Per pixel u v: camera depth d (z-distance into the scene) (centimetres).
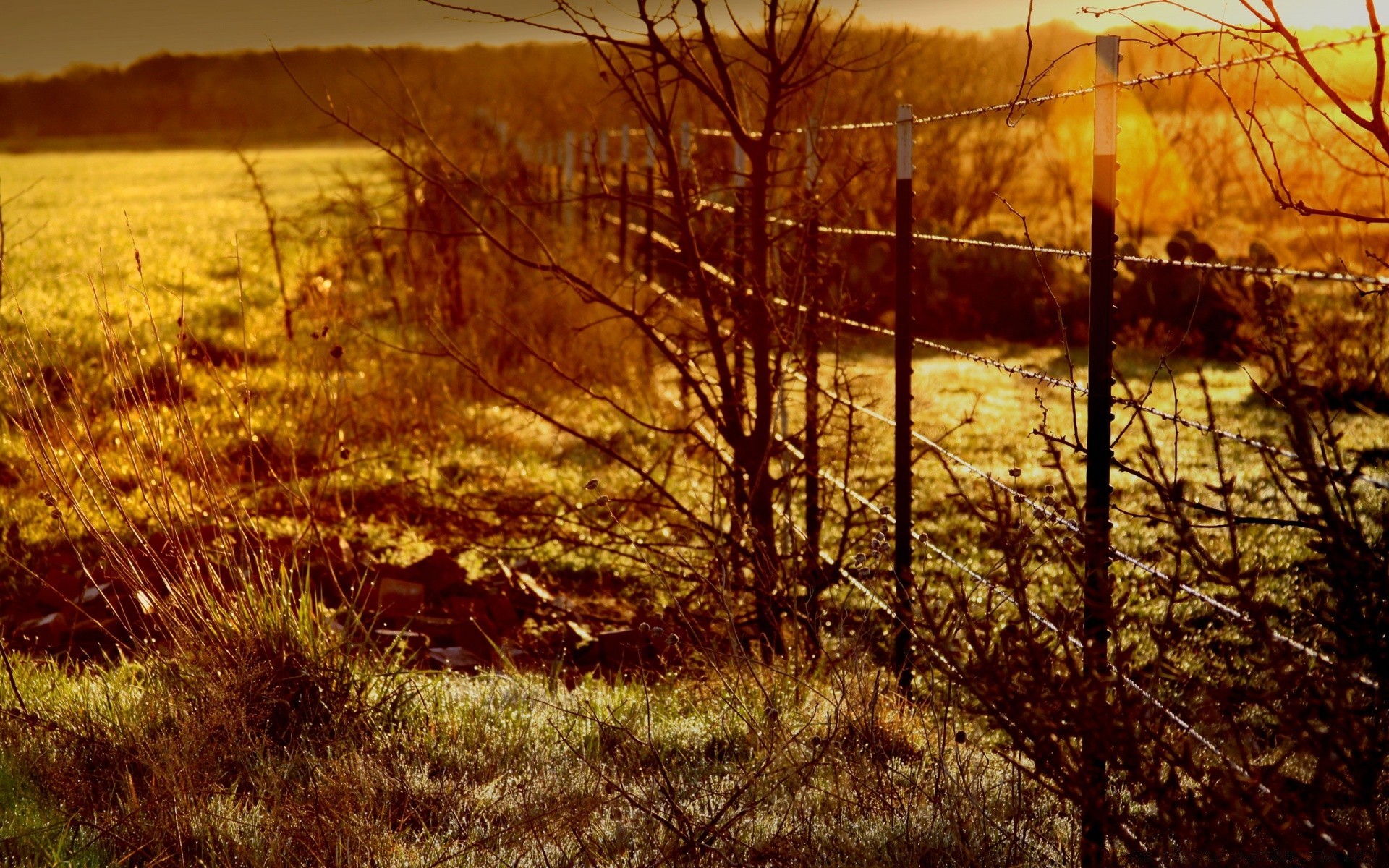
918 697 470
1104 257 312
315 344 878
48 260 2200
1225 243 2038
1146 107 2247
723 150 921
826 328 602
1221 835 253
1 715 405
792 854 329
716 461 628
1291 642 260
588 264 1167
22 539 687
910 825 337
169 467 781
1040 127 2306
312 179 4647
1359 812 262
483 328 1126
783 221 620
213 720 392
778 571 553
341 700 435
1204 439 957
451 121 1582
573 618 650
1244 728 264
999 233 1681
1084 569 328
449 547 730
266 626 448
